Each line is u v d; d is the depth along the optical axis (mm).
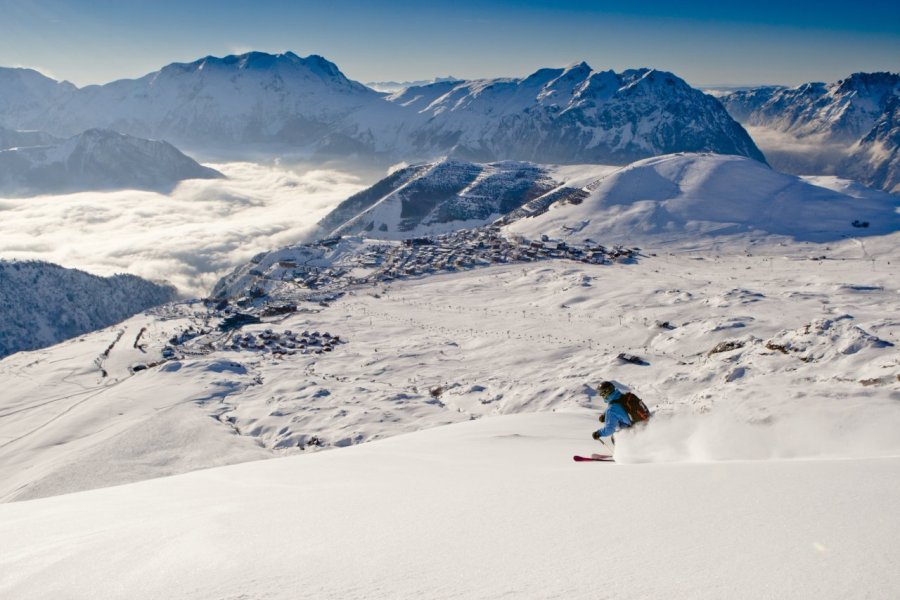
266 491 6562
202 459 71500
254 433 82875
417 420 75750
